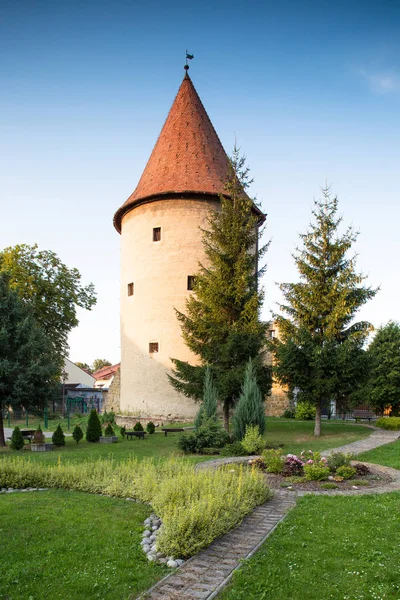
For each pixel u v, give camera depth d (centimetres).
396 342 2983
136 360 2794
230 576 579
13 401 1859
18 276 3256
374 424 2572
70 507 871
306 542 688
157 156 2934
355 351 1914
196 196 2719
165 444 1900
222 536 713
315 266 2048
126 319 2919
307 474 1080
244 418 1702
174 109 3044
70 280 3625
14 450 1800
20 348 1908
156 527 759
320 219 2053
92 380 6191
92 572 591
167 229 2722
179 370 2253
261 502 888
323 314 2017
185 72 3144
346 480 1088
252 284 2253
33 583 561
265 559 626
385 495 948
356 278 1969
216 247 2342
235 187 2309
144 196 2750
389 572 583
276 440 1864
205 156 2864
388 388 2903
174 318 2662
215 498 773
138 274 2822
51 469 1125
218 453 1573
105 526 762
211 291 2170
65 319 3572
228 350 2064
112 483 1008
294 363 1908
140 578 577
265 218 2886
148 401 2703
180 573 589
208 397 1866
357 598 525
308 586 552
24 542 687
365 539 696
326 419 3173
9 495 982
